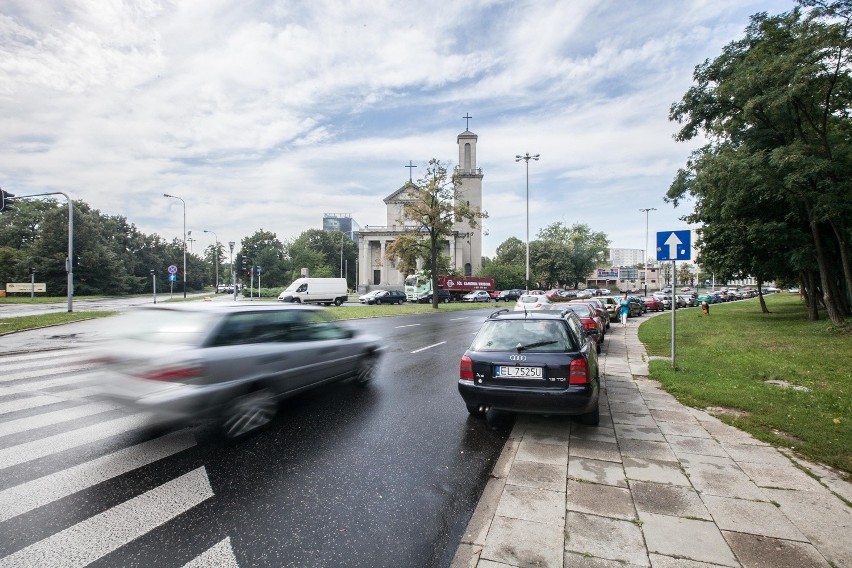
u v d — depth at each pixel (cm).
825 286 1625
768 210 1817
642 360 1005
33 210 5766
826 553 270
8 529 294
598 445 457
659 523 305
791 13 1323
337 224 16038
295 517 316
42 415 547
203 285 9188
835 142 1517
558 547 277
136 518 311
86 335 1361
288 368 542
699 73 1650
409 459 423
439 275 4941
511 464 408
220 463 408
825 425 500
